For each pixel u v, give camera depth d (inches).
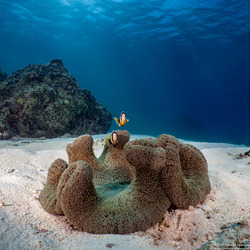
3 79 467.5
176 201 88.2
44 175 140.9
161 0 992.2
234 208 95.5
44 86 386.6
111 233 76.3
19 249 60.3
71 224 82.5
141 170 86.0
